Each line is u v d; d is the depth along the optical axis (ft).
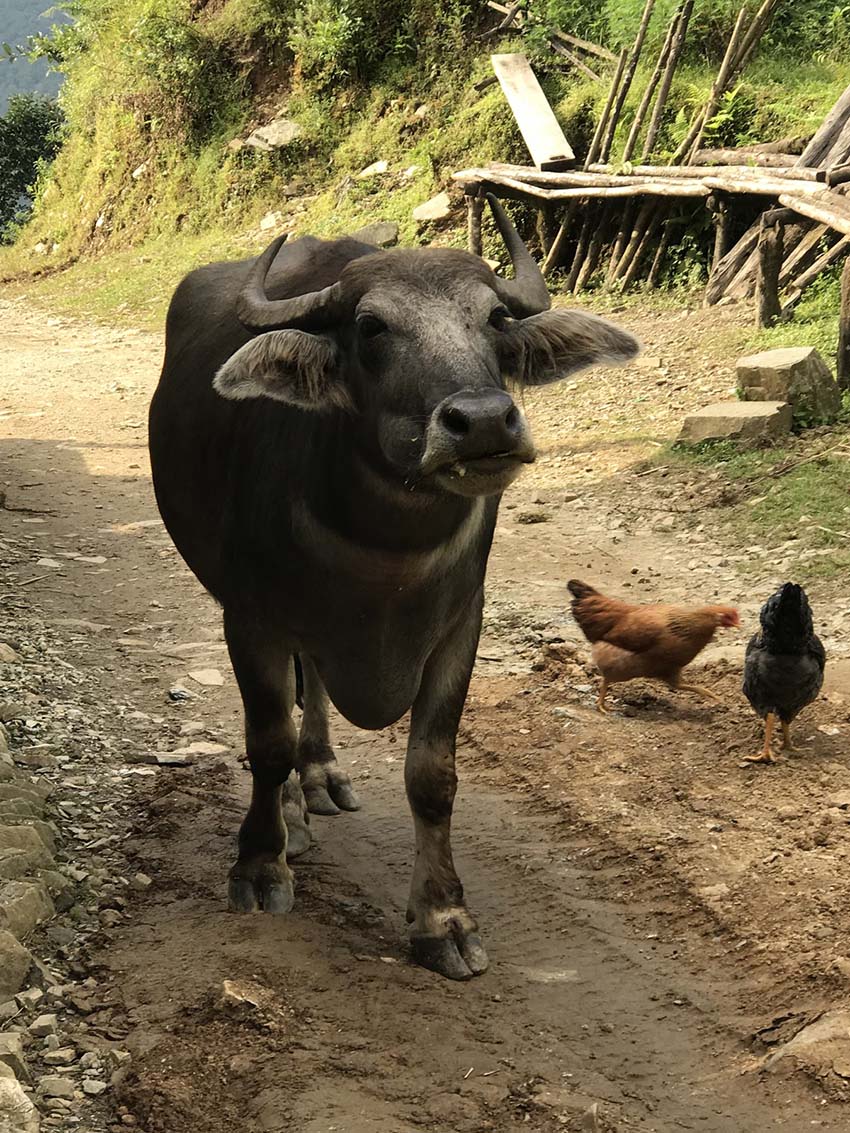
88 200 70.95
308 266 13.23
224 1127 10.42
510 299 11.94
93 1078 10.86
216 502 13.21
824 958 11.85
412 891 12.44
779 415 26.37
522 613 19.21
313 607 12.11
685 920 12.66
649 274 41.06
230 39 64.75
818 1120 10.59
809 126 40.06
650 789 14.44
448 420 10.64
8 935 11.67
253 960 11.79
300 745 14.75
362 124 58.34
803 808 13.85
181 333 14.79
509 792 14.75
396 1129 10.35
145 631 18.76
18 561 21.76
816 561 20.30
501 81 49.39
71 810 14.10
